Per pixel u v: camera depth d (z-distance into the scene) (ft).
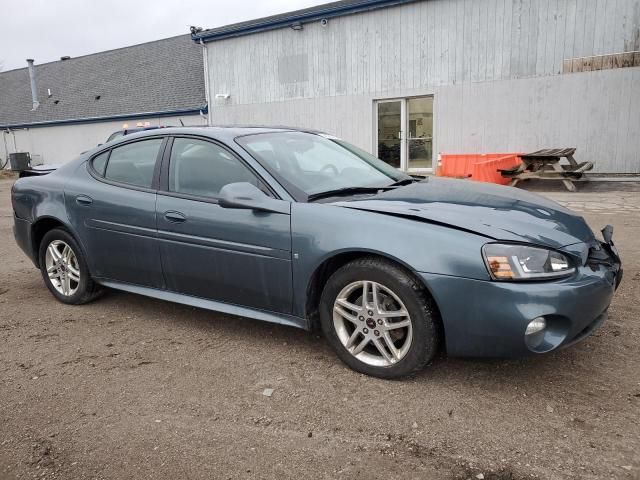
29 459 8.00
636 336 11.52
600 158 41.65
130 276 13.23
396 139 49.90
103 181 13.62
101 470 7.70
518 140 44.16
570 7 40.57
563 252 9.16
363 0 48.01
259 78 56.29
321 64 52.11
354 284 10.00
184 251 11.88
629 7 38.78
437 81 46.55
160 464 7.78
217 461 7.80
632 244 20.13
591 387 9.49
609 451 7.68
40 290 16.40
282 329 12.65
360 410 9.02
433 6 45.62
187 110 71.36
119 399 9.61
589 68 40.68
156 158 12.84
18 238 15.52
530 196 11.85
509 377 9.95
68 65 102.73
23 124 92.68
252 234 10.80
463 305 8.90
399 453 7.83
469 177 38.45
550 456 7.62
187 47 86.79
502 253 8.79
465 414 8.77
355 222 9.85
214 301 12.01
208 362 11.01
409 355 9.57
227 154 11.76
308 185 11.25
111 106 82.99
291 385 9.95
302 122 54.39
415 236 9.29
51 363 11.15
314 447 8.05
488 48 44.04
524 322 8.58
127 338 12.39
